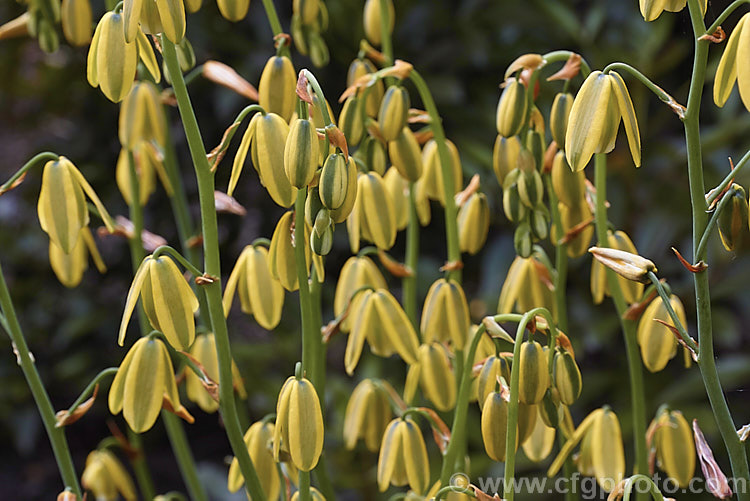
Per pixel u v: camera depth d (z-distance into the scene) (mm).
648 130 1578
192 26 1699
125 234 921
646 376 1543
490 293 1571
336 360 1971
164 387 798
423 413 841
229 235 1869
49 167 817
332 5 1604
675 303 850
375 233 849
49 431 836
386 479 839
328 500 868
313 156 759
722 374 1439
